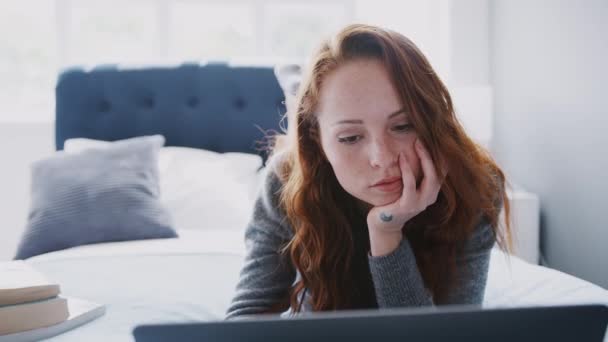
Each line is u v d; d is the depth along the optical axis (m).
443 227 0.95
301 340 0.45
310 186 0.99
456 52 2.81
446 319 0.45
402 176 0.85
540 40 2.18
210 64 2.69
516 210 2.11
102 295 1.26
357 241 1.01
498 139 2.72
